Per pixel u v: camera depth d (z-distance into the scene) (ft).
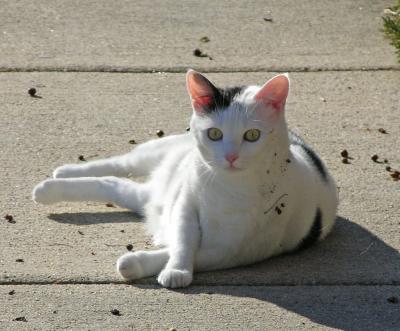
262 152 23.25
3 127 32.04
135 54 38.06
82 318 21.75
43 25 40.55
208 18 41.75
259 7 42.98
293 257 25.22
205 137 23.36
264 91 23.11
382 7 43.11
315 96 35.14
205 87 23.29
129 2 43.39
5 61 37.09
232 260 24.31
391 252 25.39
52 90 35.01
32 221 26.45
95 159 30.14
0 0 43.11
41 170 29.30
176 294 22.93
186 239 23.90
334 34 40.34
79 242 25.39
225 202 23.68
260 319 21.89
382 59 38.24
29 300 22.48
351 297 23.07
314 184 25.36
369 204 27.78
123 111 33.55
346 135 32.24
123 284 23.36
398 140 31.99
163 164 27.37
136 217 27.17
